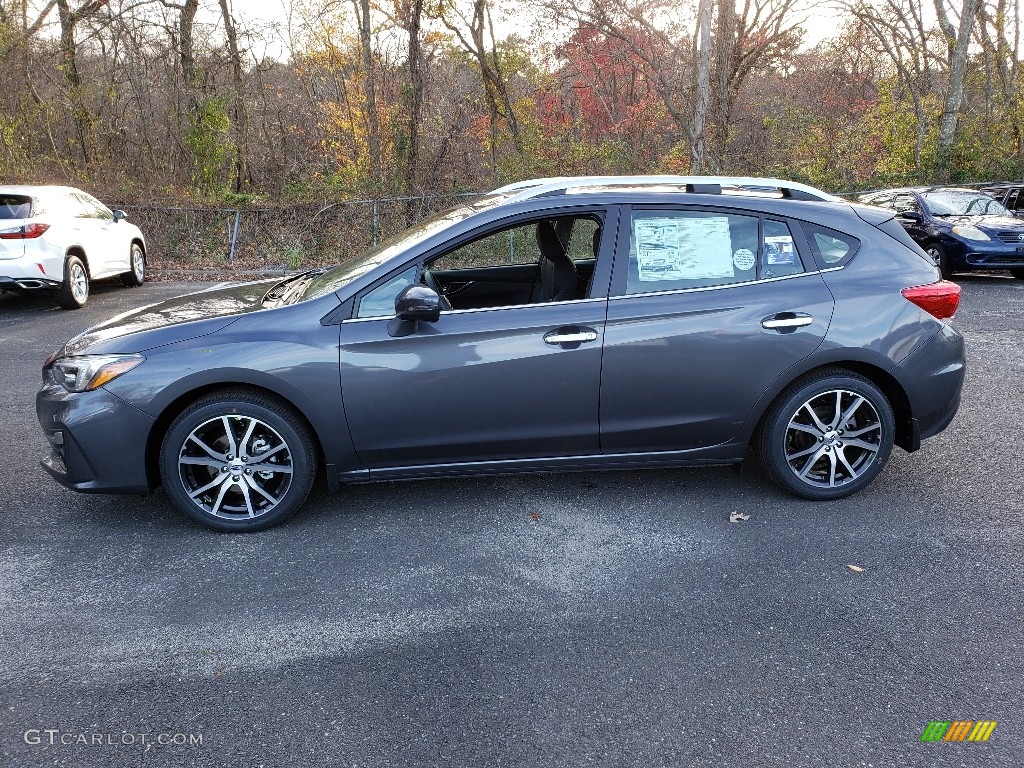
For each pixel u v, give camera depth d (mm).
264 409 3682
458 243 3771
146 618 3094
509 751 2340
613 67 31562
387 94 25359
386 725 2463
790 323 3770
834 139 23500
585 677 2686
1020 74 23359
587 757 2309
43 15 20547
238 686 2664
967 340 7891
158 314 4039
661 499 4145
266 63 23094
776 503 4062
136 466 3689
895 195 13617
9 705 2584
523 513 4016
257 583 3357
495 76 23484
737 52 23078
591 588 3275
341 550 3648
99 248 11258
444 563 3512
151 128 22250
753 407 3863
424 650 2857
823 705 2520
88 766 2305
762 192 4051
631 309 3746
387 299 3721
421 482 4426
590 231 3902
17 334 8742
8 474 4621
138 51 20969
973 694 2559
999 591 3178
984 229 11688
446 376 3689
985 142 20859
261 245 16500
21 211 9797
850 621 2988
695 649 2834
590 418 3814
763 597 3176
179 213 16625
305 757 2328
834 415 3961
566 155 21062
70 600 3234
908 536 3672
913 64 24922
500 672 2723
